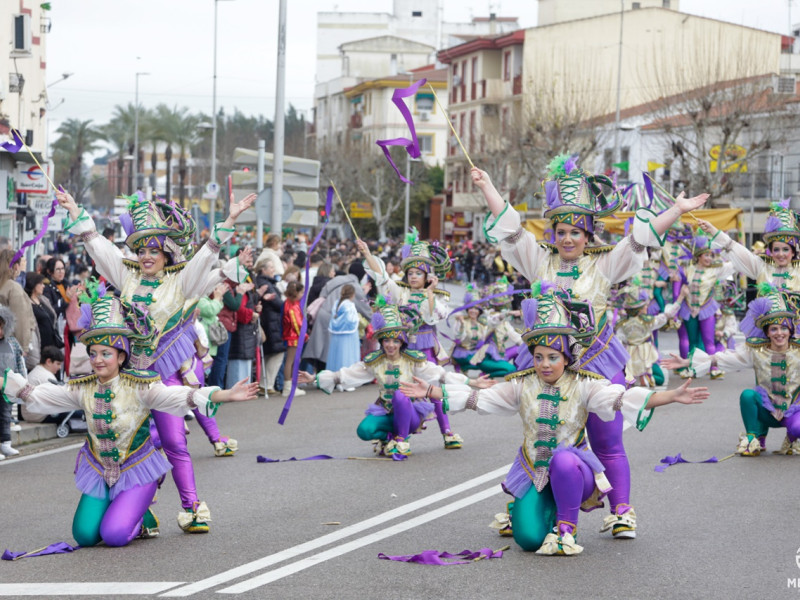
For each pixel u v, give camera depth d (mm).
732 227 31531
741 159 42250
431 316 14172
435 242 14359
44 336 15203
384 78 90625
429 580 7477
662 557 8094
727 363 12500
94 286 8617
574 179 8695
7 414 13078
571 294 8484
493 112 69812
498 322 19062
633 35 61812
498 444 13688
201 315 16031
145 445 8672
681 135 44562
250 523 9422
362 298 20422
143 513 8641
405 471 11898
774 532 8891
